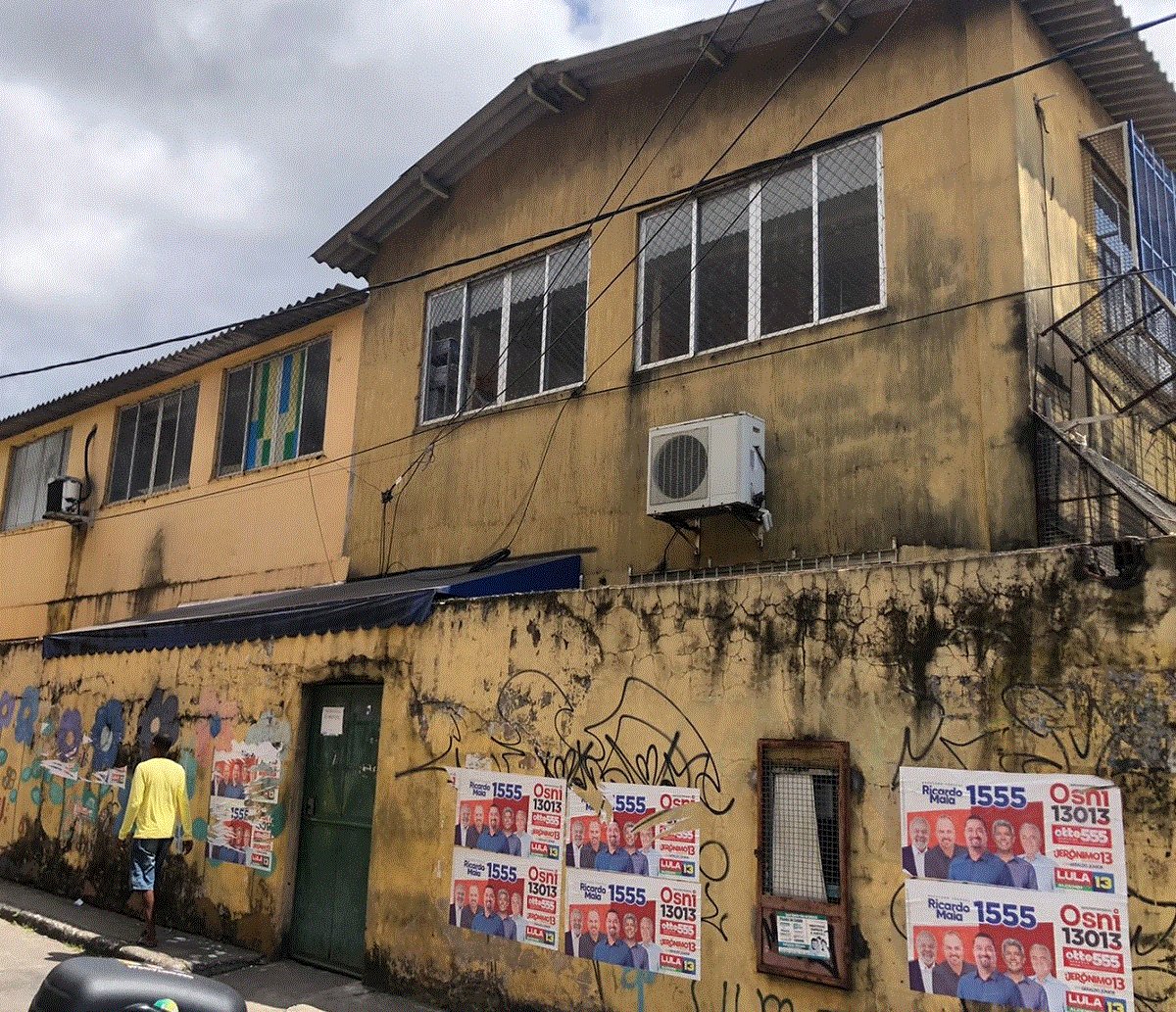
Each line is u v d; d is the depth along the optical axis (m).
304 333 13.22
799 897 5.51
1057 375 7.46
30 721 12.50
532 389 10.35
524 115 10.70
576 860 6.52
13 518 18.20
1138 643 4.70
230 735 9.51
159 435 15.40
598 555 9.30
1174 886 4.42
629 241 9.72
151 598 14.52
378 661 8.24
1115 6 7.76
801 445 8.16
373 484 11.68
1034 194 7.59
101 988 3.91
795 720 5.71
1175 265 8.54
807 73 8.73
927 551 7.35
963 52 7.87
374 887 7.75
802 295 8.50
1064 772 4.79
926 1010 4.96
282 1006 7.20
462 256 11.33
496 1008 6.74
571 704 6.77
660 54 9.50
